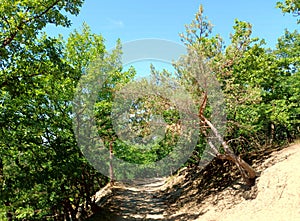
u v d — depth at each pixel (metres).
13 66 11.14
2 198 10.30
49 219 16.58
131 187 26.73
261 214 10.18
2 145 11.26
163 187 25.64
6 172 11.46
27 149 11.77
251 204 11.30
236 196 12.73
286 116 15.81
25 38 10.85
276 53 20.48
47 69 11.73
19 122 11.15
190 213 13.83
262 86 17.66
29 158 12.29
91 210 17.95
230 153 12.72
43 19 11.09
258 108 15.07
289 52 19.69
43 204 13.14
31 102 12.91
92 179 18.16
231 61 14.27
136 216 15.38
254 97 13.98
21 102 11.80
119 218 15.10
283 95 17.44
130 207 18.00
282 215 9.41
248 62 16.75
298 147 14.39
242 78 16.42
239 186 13.40
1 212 11.95
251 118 15.11
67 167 12.19
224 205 12.64
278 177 11.49
